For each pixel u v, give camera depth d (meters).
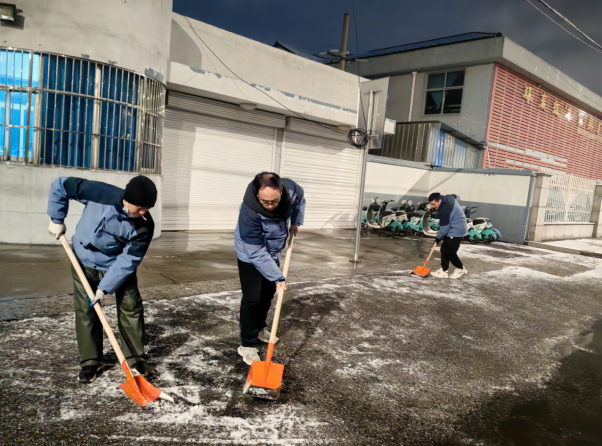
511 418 2.92
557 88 21.12
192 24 9.05
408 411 2.86
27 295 4.12
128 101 7.16
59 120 6.59
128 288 2.79
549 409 3.10
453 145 16.94
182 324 3.85
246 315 3.22
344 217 13.60
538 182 12.88
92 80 6.73
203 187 10.01
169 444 2.23
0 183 6.38
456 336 4.41
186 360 3.18
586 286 7.69
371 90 7.52
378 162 13.95
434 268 7.89
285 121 11.34
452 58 18.30
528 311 5.66
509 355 4.07
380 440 2.49
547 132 22.22
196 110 9.47
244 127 10.55
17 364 2.85
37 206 6.55
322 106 11.24
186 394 2.72
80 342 2.72
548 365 3.93
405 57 19.62
